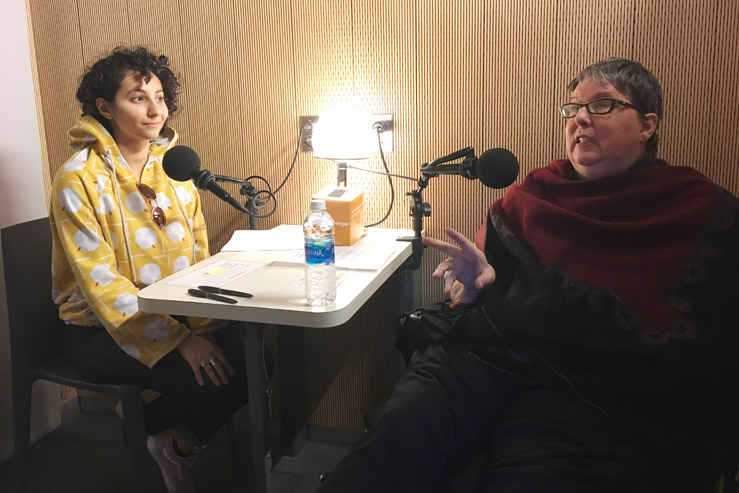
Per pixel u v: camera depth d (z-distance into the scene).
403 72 1.93
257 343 1.38
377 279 1.48
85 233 1.60
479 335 1.47
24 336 1.72
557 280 1.44
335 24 1.95
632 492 1.10
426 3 1.87
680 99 1.73
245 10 2.02
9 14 2.08
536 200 1.54
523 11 1.79
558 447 1.18
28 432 1.76
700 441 1.26
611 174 1.52
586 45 1.77
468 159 1.55
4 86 2.07
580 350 1.39
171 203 1.82
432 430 1.28
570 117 1.55
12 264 1.70
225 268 1.59
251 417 1.43
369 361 2.14
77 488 1.94
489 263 1.58
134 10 2.12
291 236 1.91
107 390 1.60
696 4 1.66
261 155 2.11
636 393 1.30
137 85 1.67
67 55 2.21
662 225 1.39
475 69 1.87
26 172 2.17
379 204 2.03
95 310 1.58
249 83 2.07
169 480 1.65
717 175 1.74
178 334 1.61
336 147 1.81
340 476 1.19
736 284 1.33
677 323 1.33
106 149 1.68
